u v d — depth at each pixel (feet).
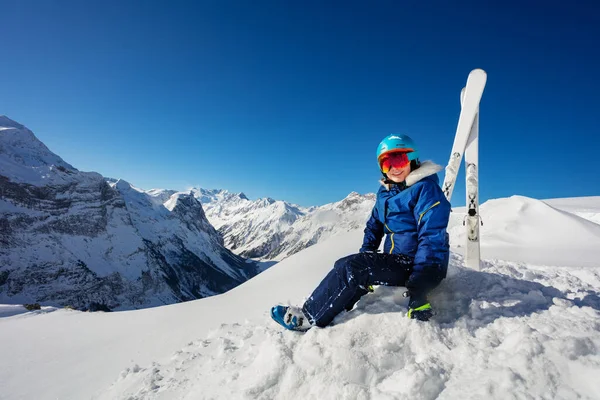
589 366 5.10
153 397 7.88
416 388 5.52
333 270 7.86
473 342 6.70
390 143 8.20
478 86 10.91
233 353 9.00
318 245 27.66
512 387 5.10
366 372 6.31
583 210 61.98
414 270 7.34
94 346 15.52
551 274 13.43
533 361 5.46
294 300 14.99
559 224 31.37
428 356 6.49
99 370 11.89
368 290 7.95
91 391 10.14
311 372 6.51
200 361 9.46
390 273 7.51
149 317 19.75
